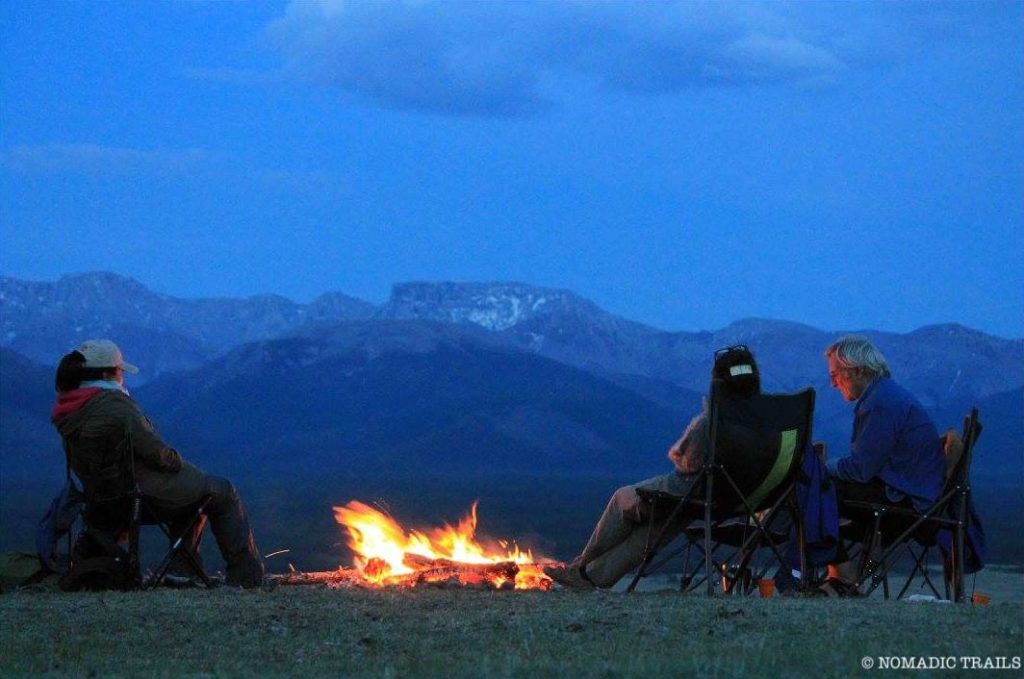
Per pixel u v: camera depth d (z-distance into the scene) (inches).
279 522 3713.1
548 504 5477.4
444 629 261.6
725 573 349.1
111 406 332.5
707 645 236.4
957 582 330.6
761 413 321.7
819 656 222.8
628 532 337.1
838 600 301.3
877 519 331.3
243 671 225.3
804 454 326.6
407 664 227.9
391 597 312.2
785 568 333.7
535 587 364.5
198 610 287.3
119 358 343.6
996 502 5315.0
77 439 334.0
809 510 326.6
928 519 331.9
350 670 224.5
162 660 236.8
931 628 251.0
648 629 255.4
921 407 340.2
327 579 385.4
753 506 332.2
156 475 338.0
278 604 297.0
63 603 299.9
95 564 332.2
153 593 321.7
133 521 334.0
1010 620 260.8
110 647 249.6
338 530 3289.9
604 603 296.0
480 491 7588.6
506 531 3297.2
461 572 381.1
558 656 231.1
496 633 256.1
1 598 313.3
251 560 352.2
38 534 343.0
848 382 347.9
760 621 261.4
